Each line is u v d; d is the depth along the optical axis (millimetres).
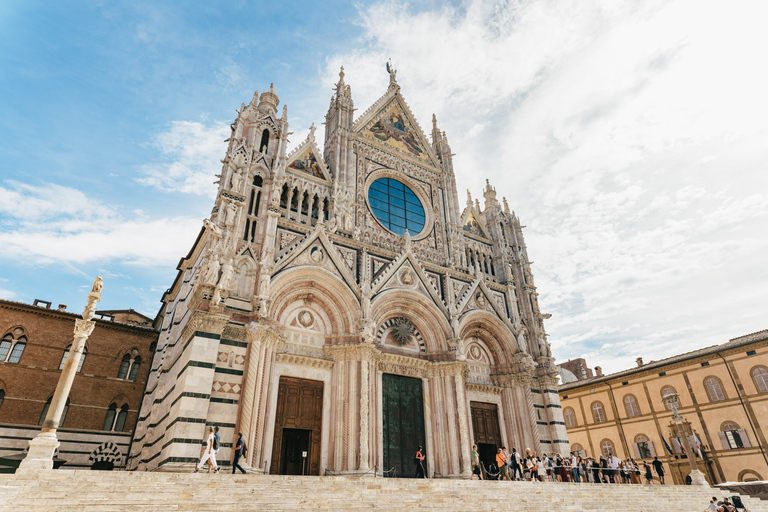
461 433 32531
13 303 37344
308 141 38375
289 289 31328
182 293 33781
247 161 32906
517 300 44000
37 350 37594
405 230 40625
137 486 14398
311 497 16094
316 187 36875
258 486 16359
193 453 22469
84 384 38406
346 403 29578
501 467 29109
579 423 59844
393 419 32094
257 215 32094
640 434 53062
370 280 34969
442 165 46531
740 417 45906
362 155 41281
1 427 34375
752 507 27703
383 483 18719
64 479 13789
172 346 31312
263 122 36031
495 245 46375
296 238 33219
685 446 29984
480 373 38875
